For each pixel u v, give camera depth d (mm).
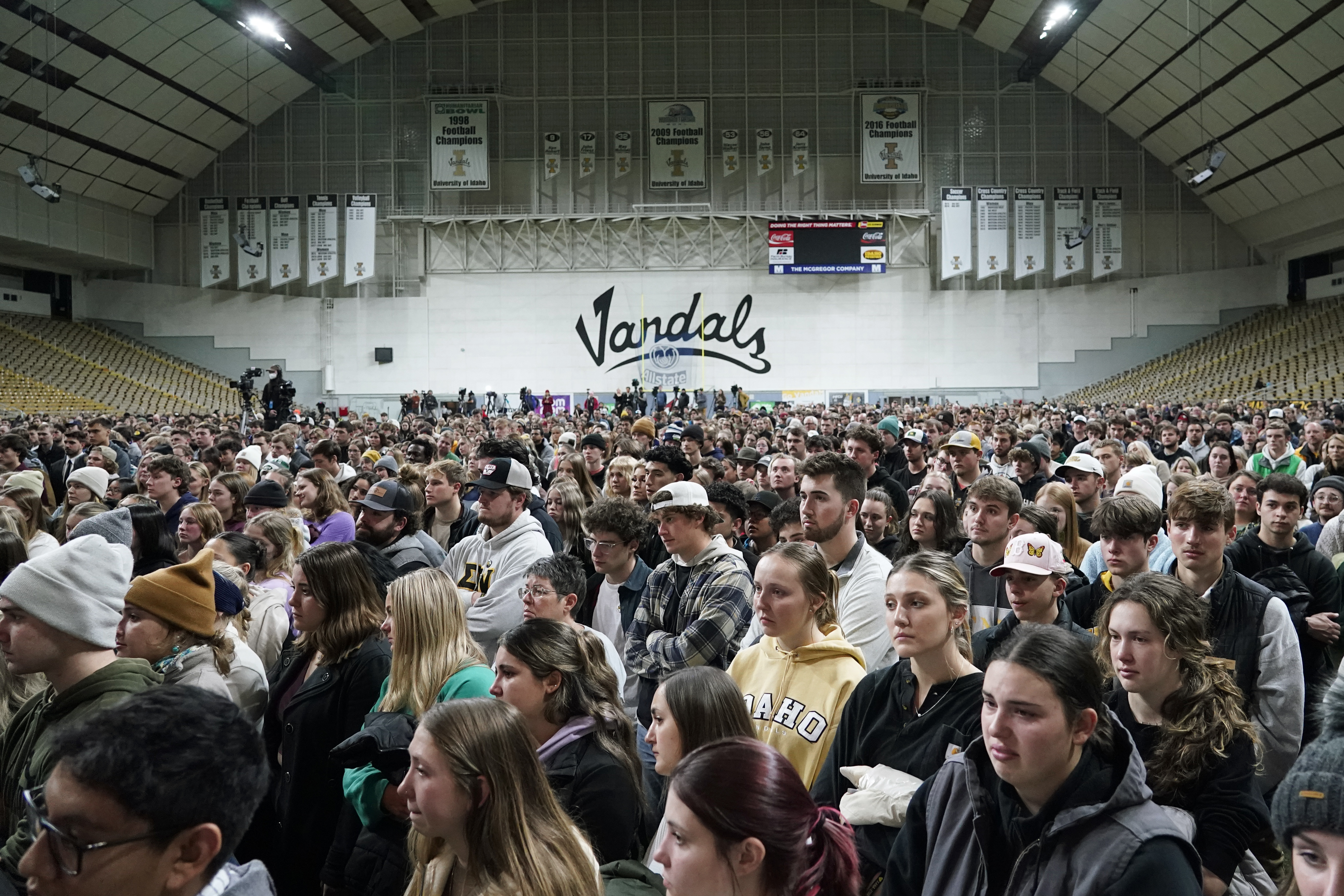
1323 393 31984
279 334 39719
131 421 22984
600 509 4953
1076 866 2086
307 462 10992
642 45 38594
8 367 34719
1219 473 8508
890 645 4023
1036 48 35844
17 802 2904
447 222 38906
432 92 38281
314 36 34969
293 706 3586
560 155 38781
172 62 32125
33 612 2850
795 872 1850
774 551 3527
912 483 9461
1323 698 1988
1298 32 27891
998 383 39281
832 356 39219
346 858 3254
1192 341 39125
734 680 2953
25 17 26828
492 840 2287
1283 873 2955
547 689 3098
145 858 1533
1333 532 5930
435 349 39469
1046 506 5566
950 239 37281
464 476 7297
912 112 36938
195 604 3453
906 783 2775
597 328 39250
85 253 35938
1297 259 37812
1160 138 37375
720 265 39156
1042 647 2178
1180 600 2898
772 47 38500
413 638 3375
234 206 38281
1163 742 2836
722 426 16562
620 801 2986
